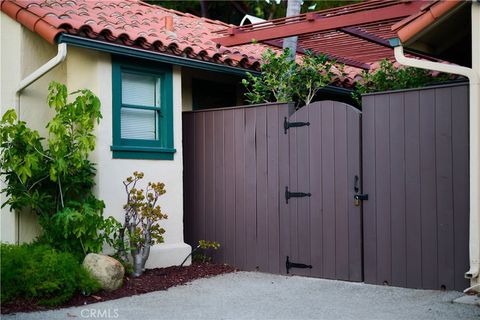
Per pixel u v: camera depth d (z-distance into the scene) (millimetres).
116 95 7797
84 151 7129
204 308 6133
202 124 8922
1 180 7449
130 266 7492
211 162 8805
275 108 8102
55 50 8125
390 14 6953
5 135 6730
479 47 6324
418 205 6824
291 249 7902
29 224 7605
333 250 7516
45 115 7945
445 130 6641
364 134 7270
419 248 6805
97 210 7152
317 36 8492
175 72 8539
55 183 7293
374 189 7172
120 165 7785
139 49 7801
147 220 7617
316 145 7688
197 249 8898
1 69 7613
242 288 7109
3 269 5992
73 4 8930
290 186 7922
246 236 8367
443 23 6984
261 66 8648
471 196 6301
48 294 6121
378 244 7125
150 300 6473
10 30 7680
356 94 10141
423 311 5828
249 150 8367
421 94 6824
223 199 8656
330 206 7543
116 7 10047
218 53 8703
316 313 5887
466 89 6496
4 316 5633
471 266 6273
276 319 5688
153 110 8383
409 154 6902
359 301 6344
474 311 5762
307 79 8680
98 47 7422
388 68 9438
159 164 8242
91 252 7145
